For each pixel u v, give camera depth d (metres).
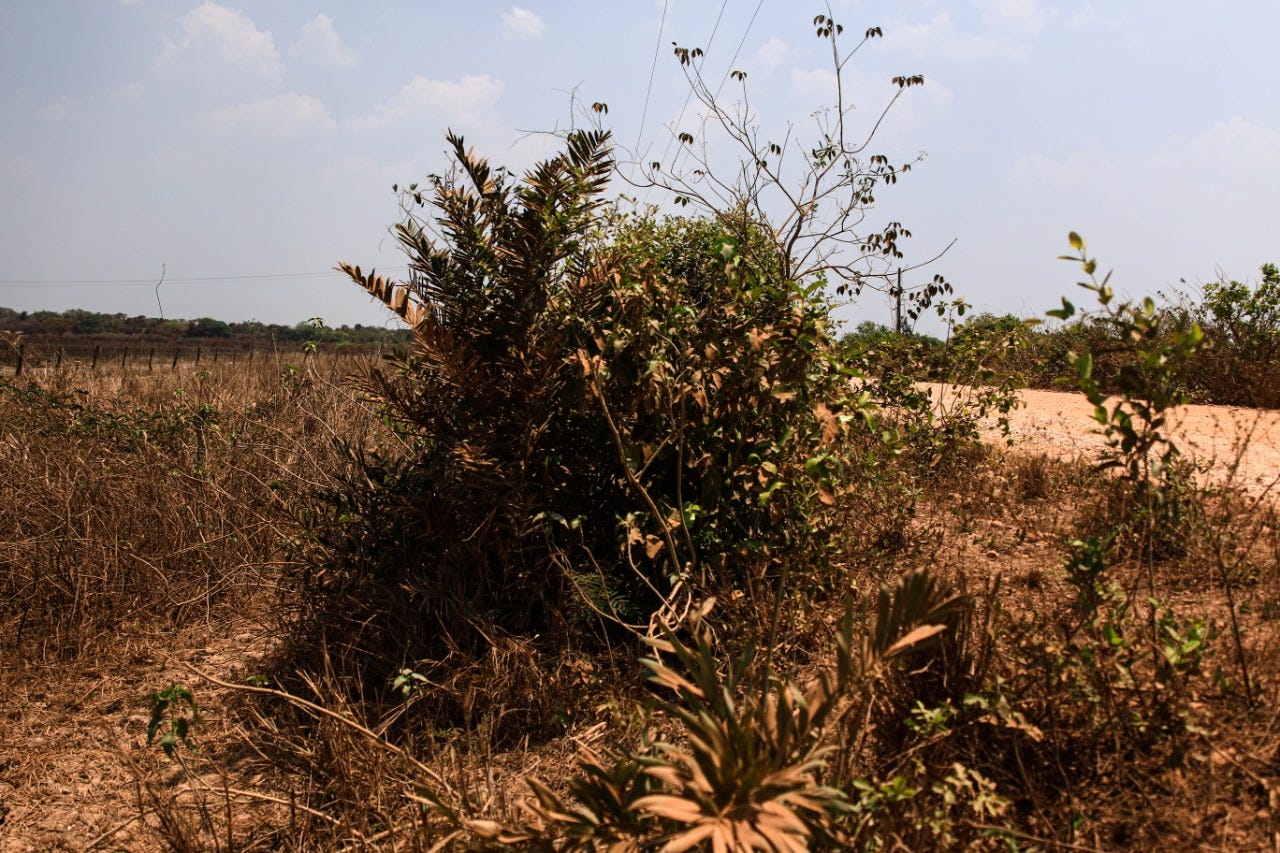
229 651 4.99
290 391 8.59
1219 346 10.89
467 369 4.09
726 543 4.33
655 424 4.20
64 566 5.55
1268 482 6.05
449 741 3.50
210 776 3.71
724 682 3.44
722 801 1.99
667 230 5.89
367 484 4.76
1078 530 4.79
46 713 4.38
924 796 2.62
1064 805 2.62
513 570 4.25
